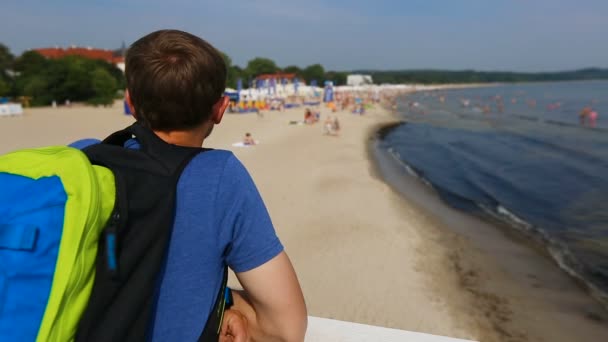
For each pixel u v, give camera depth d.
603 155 22.91
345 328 1.75
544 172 19.08
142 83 1.06
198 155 1.07
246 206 1.05
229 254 1.08
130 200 0.91
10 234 0.74
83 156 0.91
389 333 1.73
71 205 0.79
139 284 0.90
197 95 1.08
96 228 0.83
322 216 11.31
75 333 0.83
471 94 124.38
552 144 27.59
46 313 0.75
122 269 0.88
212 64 1.10
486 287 7.83
